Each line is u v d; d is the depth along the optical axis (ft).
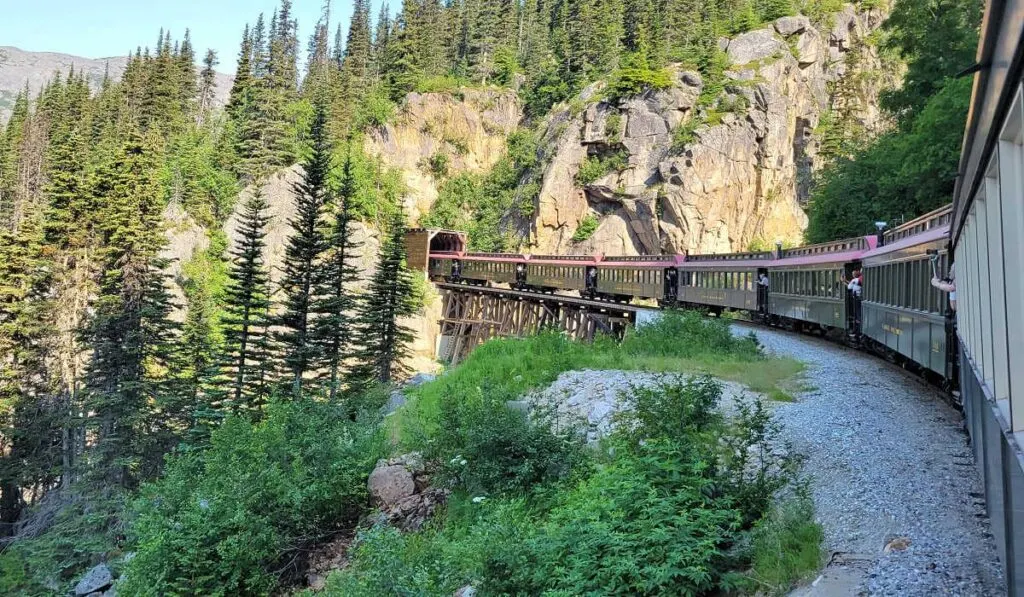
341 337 125.59
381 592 29.04
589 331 145.48
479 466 37.76
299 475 46.29
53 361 128.88
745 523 23.41
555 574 22.35
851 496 24.84
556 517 27.43
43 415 117.08
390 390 89.51
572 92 315.78
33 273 132.16
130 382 102.47
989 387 15.67
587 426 41.42
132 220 120.06
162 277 120.98
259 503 44.60
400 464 47.14
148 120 265.13
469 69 353.10
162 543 41.88
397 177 300.81
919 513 22.25
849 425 34.81
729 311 110.52
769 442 33.27
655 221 252.62
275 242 222.28
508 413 39.37
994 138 11.85
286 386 109.91
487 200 316.60
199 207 218.79
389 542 32.27
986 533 19.93
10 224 238.27
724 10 311.88
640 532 21.61
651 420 29.73
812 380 48.19
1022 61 8.59
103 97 298.15
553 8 396.98
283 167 245.04
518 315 180.55
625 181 264.11
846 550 20.47
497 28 363.56
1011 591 13.46
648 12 318.45
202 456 56.59
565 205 279.69
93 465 97.09
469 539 29.73
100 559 84.02
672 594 19.40
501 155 331.16
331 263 128.47
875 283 57.26
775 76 264.52
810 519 23.08
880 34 309.22
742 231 255.09
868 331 60.18
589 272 152.05
